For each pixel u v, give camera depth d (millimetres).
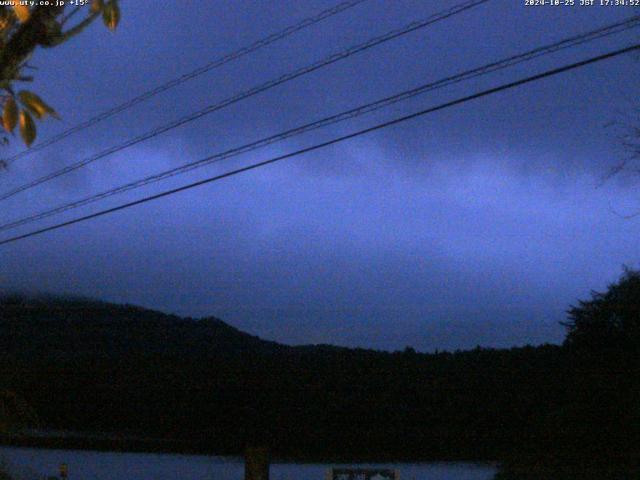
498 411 21297
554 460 16875
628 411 17078
